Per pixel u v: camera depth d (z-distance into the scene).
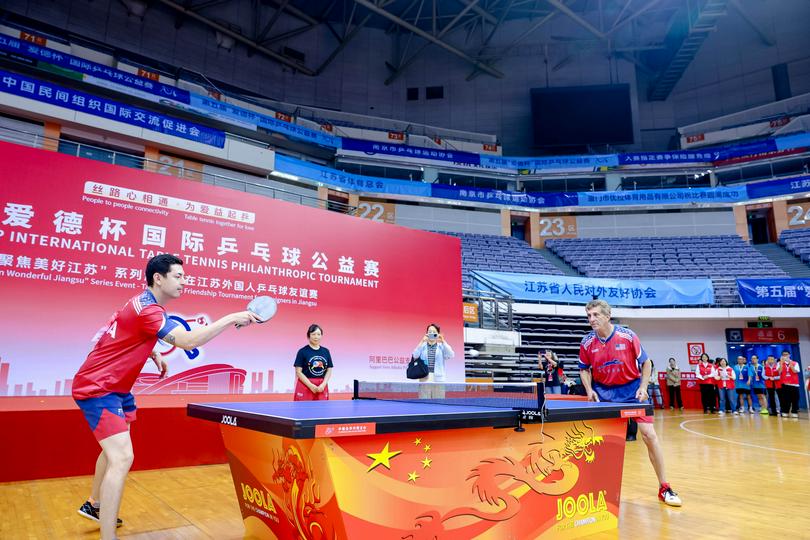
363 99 21.89
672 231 18.83
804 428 8.84
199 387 5.08
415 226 18.48
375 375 6.39
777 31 21.00
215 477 4.43
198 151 10.30
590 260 17.61
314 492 2.06
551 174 20.52
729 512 3.29
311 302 6.00
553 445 2.73
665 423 9.81
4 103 9.18
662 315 14.26
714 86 21.98
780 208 17.83
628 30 22.41
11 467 4.09
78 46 15.23
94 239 4.67
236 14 19.69
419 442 2.20
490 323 10.30
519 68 22.83
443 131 21.77
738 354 14.98
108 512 2.22
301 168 16.38
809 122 18.67
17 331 4.20
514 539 2.49
